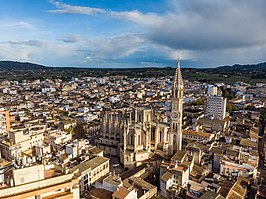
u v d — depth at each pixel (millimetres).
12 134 163375
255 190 119562
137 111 176000
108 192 103688
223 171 137125
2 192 53344
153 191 114625
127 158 153500
